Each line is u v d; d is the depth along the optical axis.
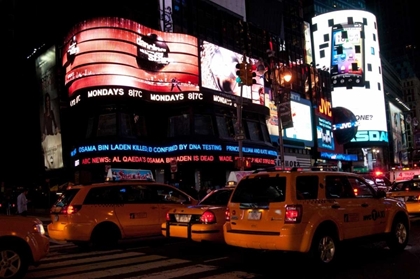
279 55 50.22
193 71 33.56
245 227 7.80
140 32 31.52
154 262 9.11
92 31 30.14
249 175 8.22
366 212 8.63
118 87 29.59
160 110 32.91
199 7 39.91
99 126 29.84
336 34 71.94
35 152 43.88
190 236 9.59
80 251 11.09
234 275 7.54
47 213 30.67
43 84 40.66
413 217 16.81
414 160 50.03
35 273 8.29
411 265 7.94
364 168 68.50
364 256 9.00
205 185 33.62
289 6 56.38
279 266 8.30
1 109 46.91
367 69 72.62
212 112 33.28
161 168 32.25
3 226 7.20
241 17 44.91
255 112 37.72
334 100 70.56
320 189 7.88
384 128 72.75
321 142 52.91
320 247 7.50
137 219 11.47
